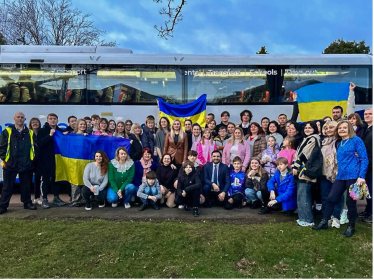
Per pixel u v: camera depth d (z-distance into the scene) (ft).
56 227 16.97
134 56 27.02
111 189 21.11
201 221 18.35
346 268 13.55
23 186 20.51
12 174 19.98
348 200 15.97
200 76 27.17
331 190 16.34
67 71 26.71
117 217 19.03
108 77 26.89
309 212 17.52
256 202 21.15
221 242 15.24
